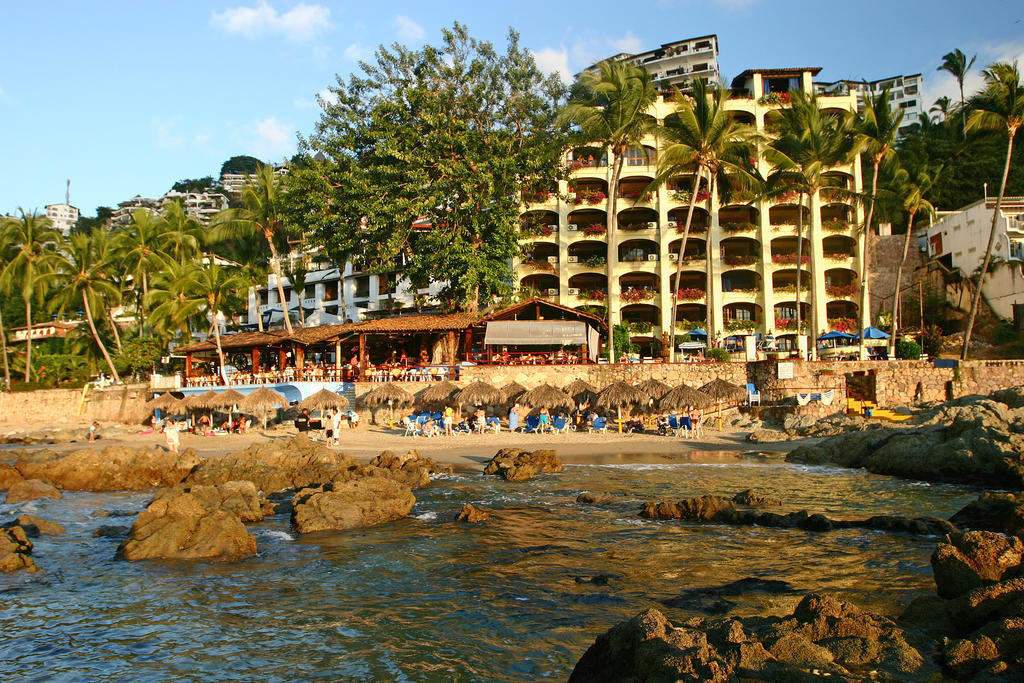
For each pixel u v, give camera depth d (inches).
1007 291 1824.6
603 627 386.6
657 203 2274.9
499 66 1747.0
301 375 1663.4
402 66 1784.0
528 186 1793.8
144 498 890.7
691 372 1549.0
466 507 695.1
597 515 699.4
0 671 351.3
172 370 2378.2
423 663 346.0
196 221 2517.2
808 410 1413.6
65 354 2541.8
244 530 590.6
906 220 2401.6
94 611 440.8
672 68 4365.2
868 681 263.0
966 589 356.2
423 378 1588.3
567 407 1485.0
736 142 1678.2
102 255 2342.5
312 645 375.2
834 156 1690.5
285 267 2253.9
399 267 1840.6
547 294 2244.1
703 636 274.4
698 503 676.7
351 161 1738.4
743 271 2287.2
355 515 679.1
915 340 1861.5
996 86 1480.1
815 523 613.0
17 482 938.7
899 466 929.5
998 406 1019.9
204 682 332.8
